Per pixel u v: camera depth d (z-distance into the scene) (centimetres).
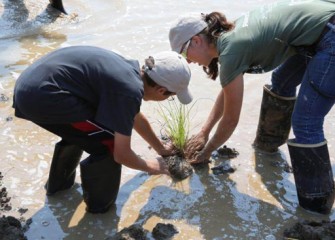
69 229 325
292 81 375
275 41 317
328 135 429
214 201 358
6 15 596
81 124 305
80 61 295
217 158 402
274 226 336
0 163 378
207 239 322
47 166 378
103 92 286
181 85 303
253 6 652
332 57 308
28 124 424
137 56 530
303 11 315
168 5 650
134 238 311
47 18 600
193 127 434
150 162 324
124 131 288
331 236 310
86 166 318
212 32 323
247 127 440
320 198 337
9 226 312
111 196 333
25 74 302
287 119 393
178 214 344
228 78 321
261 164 397
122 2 655
